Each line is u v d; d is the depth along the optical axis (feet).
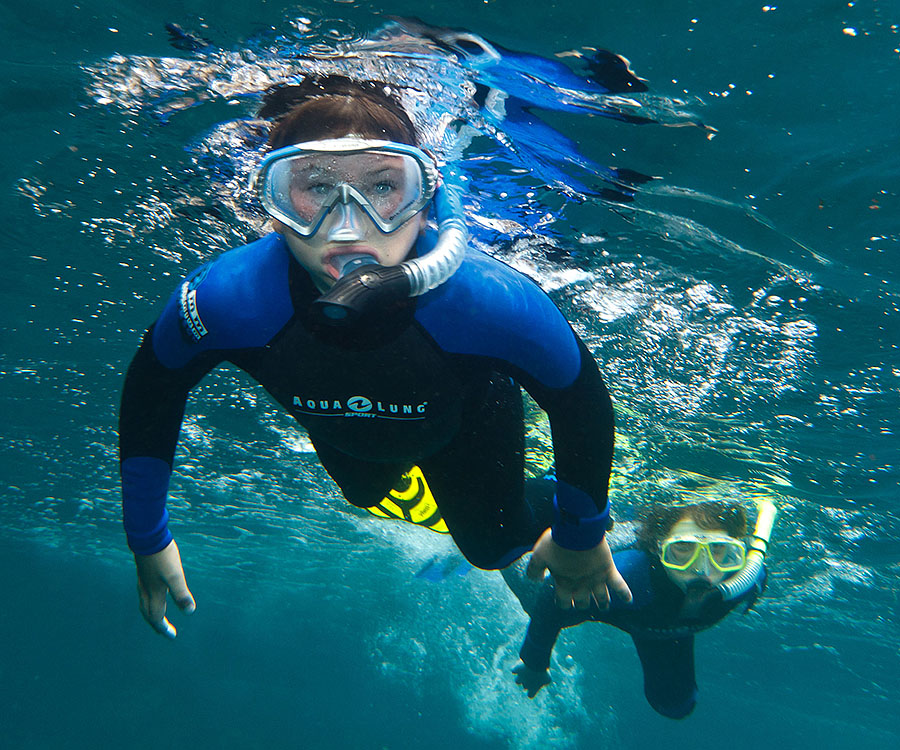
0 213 15.56
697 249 14.67
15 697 56.90
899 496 23.70
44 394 24.91
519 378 5.83
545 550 6.53
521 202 13.46
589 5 11.60
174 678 58.13
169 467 6.54
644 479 24.68
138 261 17.10
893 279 14.39
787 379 17.95
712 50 11.92
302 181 4.81
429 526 10.32
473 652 48.32
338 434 6.16
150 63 12.31
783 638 46.96
